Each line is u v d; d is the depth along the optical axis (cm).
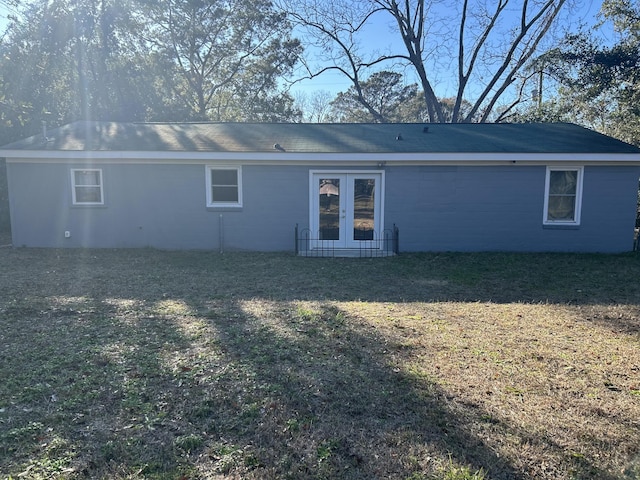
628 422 296
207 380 348
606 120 1931
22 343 423
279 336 450
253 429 286
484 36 2392
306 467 250
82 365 373
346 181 1055
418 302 612
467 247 1064
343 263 925
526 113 2205
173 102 2431
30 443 267
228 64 2688
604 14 1880
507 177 1035
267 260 955
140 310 545
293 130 1259
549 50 2141
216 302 595
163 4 2342
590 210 1038
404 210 1057
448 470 247
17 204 1059
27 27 1669
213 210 1063
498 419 298
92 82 2095
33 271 805
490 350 416
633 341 446
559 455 262
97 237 1075
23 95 1509
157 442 271
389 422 296
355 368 375
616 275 805
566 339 450
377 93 3575
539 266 889
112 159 1044
